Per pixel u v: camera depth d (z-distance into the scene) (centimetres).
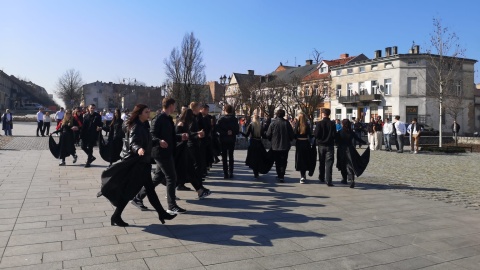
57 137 2539
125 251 462
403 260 455
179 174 739
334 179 1078
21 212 630
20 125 4262
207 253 463
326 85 5406
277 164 999
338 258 457
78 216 612
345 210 696
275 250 479
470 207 737
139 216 622
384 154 1983
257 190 877
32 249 462
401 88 4912
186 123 761
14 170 1100
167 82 4841
